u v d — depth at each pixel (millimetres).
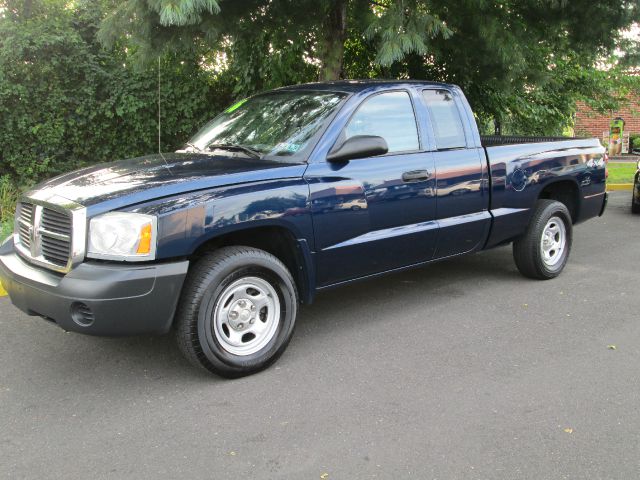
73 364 3971
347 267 4289
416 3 6758
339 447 2957
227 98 10078
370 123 4441
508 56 7801
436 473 2734
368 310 5047
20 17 8633
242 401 3447
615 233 8453
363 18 7273
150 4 5652
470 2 7398
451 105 5059
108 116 9070
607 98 13320
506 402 3396
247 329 3762
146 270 3305
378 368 3875
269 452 2920
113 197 3395
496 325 4656
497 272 6250
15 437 3076
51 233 3535
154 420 3244
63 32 8562
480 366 3889
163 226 3344
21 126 8625
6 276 3752
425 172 4641
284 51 9242
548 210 5699
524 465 2793
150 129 9508
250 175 3760
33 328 4594
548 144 5750
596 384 3615
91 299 3221
